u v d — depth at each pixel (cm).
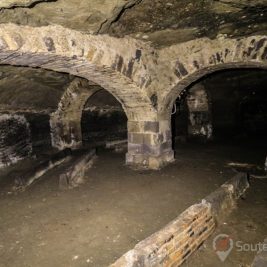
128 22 386
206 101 1002
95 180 549
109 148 895
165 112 598
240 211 404
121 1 297
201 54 486
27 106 655
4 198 485
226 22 388
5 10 265
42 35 321
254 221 372
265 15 359
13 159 670
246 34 431
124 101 571
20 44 298
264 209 406
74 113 791
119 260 237
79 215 397
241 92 1080
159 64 543
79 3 287
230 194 420
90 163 673
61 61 375
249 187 500
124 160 689
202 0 315
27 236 347
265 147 895
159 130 586
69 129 798
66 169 568
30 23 305
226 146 923
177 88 556
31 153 725
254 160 695
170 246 271
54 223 377
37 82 564
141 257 240
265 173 584
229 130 1214
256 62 439
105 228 355
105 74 450
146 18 371
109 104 915
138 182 518
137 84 489
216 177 539
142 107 561
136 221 371
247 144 967
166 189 477
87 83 655
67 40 348
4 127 646
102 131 957
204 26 406
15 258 300
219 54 467
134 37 456
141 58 492
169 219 374
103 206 424
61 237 339
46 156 750
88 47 377
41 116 744
